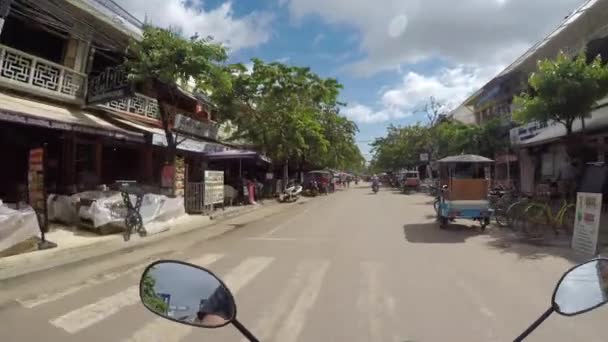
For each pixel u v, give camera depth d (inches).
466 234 490.0
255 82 924.0
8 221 352.2
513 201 557.6
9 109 427.2
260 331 193.8
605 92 489.7
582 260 337.4
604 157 615.8
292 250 396.8
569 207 455.5
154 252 397.7
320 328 197.2
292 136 1031.0
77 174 617.6
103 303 237.6
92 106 599.2
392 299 239.3
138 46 581.6
